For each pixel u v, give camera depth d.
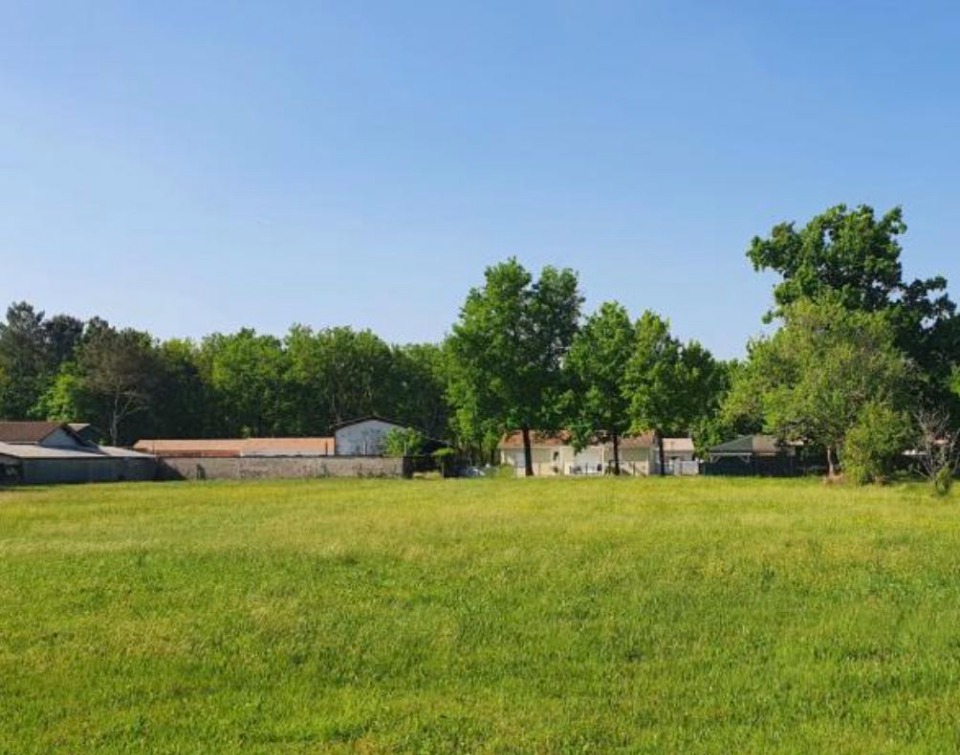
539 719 8.05
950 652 10.09
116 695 8.86
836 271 59.16
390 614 12.30
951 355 57.25
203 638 11.03
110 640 10.96
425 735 7.66
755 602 12.80
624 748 7.32
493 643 10.75
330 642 10.81
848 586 13.87
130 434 107.56
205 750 7.35
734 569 15.47
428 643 10.76
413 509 29.81
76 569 16.77
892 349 52.69
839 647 10.35
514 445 106.06
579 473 94.38
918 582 14.15
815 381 48.59
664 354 69.12
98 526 25.61
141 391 104.31
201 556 18.27
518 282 71.00
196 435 113.25
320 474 72.44
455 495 38.50
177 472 74.94
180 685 9.18
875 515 25.05
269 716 8.23
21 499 39.12
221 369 113.50
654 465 98.12
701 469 70.81
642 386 67.75
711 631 11.20
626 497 34.91
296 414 116.06
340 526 23.81
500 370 70.38
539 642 10.75
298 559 17.59
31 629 11.57
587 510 28.28
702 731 7.71
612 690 8.94
